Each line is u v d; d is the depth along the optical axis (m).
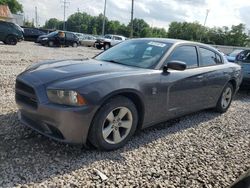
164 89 4.42
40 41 27.45
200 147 4.45
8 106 5.28
